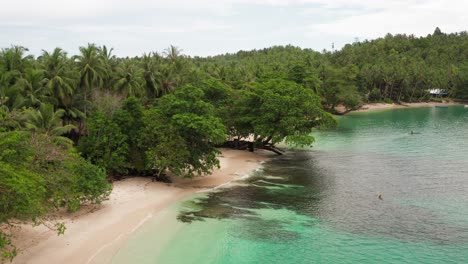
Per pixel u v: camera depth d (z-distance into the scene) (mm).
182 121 44531
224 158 61375
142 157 46281
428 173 53781
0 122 33781
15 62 55688
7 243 24766
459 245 31719
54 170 31156
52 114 47031
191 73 86500
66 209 35531
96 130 45188
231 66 136375
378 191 45688
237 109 66625
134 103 47844
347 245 31703
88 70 63312
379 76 166375
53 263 26641
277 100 60500
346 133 91000
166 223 35125
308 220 36719
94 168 36594
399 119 120438
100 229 32531
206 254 29734
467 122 110812
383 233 34000
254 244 31641
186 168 48438
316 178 51094
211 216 37219
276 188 46562
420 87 174375
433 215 38188
